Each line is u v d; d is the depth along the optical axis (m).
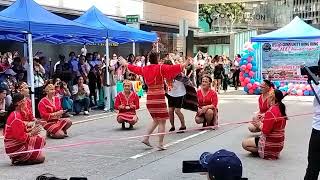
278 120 8.11
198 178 7.01
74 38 16.59
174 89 11.10
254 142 8.50
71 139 10.44
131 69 9.20
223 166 2.78
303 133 11.09
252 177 7.12
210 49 38.69
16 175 7.32
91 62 16.84
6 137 7.94
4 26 11.21
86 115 14.52
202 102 11.68
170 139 10.34
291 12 52.69
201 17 48.38
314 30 21.28
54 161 8.27
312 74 5.71
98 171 7.51
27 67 13.58
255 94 22.47
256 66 22.45
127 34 16.33
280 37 21.11
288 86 21.58
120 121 11.82
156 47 20.25
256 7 52.78
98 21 15.93
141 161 8.18
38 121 9.61
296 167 7.75
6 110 11.89
